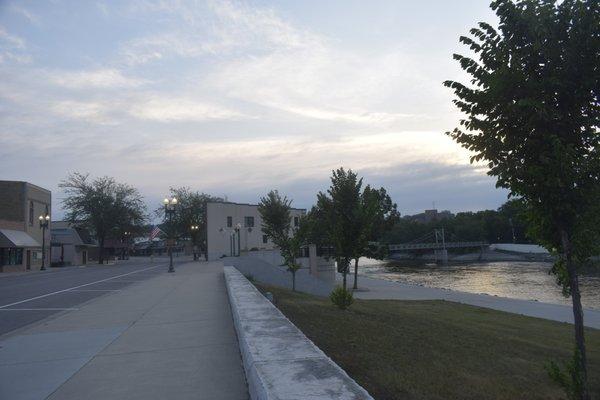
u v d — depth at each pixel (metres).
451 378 8.31
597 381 9.46
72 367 5.98
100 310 11.47
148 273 28.73
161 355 6.45
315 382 3.40
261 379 3.50
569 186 5.60
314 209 39.81
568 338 17.61
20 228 46.94
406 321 16.03
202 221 74.00
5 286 22.05
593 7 5.38
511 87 5.68
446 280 59.00
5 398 4.81
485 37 6.08
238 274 17.97
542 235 6.09
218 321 9.16
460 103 6.29
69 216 65.62
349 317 13.95
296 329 5.68
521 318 23.38
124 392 4.89
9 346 7.41
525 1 5.69
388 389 6.95
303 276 31.48
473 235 132.38
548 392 8.60
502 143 6.07
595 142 5.86
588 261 5.82
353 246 20.67
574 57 5.47
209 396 4.69
